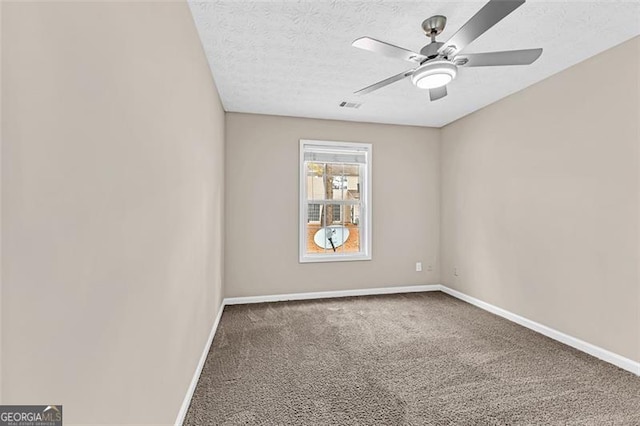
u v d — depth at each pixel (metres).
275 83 2.98
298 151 4.03
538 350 2.55
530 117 3.03
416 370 2.23
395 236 4.38
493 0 1.42
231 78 2.85
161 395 1.33
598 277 2.42
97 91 0.80
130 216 1.01
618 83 2.29
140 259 1.10
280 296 3.97
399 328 3.04
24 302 0.56
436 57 2.01
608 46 2.31
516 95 3.19
